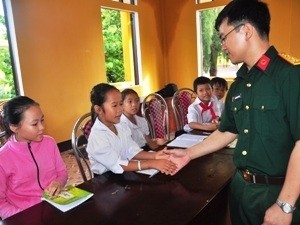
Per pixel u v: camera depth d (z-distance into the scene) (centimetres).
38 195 133
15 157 129
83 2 424
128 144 158
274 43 471
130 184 120
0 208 123
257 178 92
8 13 339
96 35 450
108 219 93
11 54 349
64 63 402
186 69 580
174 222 90
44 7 370
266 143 88
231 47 90
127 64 553
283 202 76
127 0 519
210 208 113
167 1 575
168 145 178
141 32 539
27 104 124
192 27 554
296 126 78
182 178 124
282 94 82
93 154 143
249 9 84
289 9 449
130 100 219
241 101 95
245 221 100
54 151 145
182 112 303
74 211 99
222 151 157
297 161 76
